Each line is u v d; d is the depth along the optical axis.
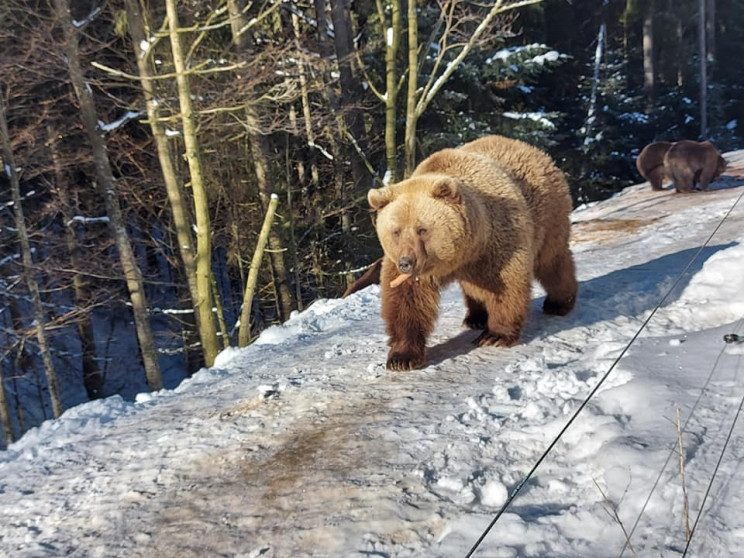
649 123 30.81
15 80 11.72
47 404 20.02
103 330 22.58
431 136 19.41
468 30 19.70
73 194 17.12
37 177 18.47
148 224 19.58
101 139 11.23
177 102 12.62
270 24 17.52
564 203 5.81
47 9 12.83
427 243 4.46
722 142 31.75
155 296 23.38
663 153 14.50
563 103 29.64
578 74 30.55
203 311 11.40
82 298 17.20
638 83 35.66
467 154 5.26
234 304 23.19
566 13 29.66
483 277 5.03
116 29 13.48
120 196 16.81
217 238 18.78
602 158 26.61
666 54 35.41
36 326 13.79
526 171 5.57
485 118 21.34
